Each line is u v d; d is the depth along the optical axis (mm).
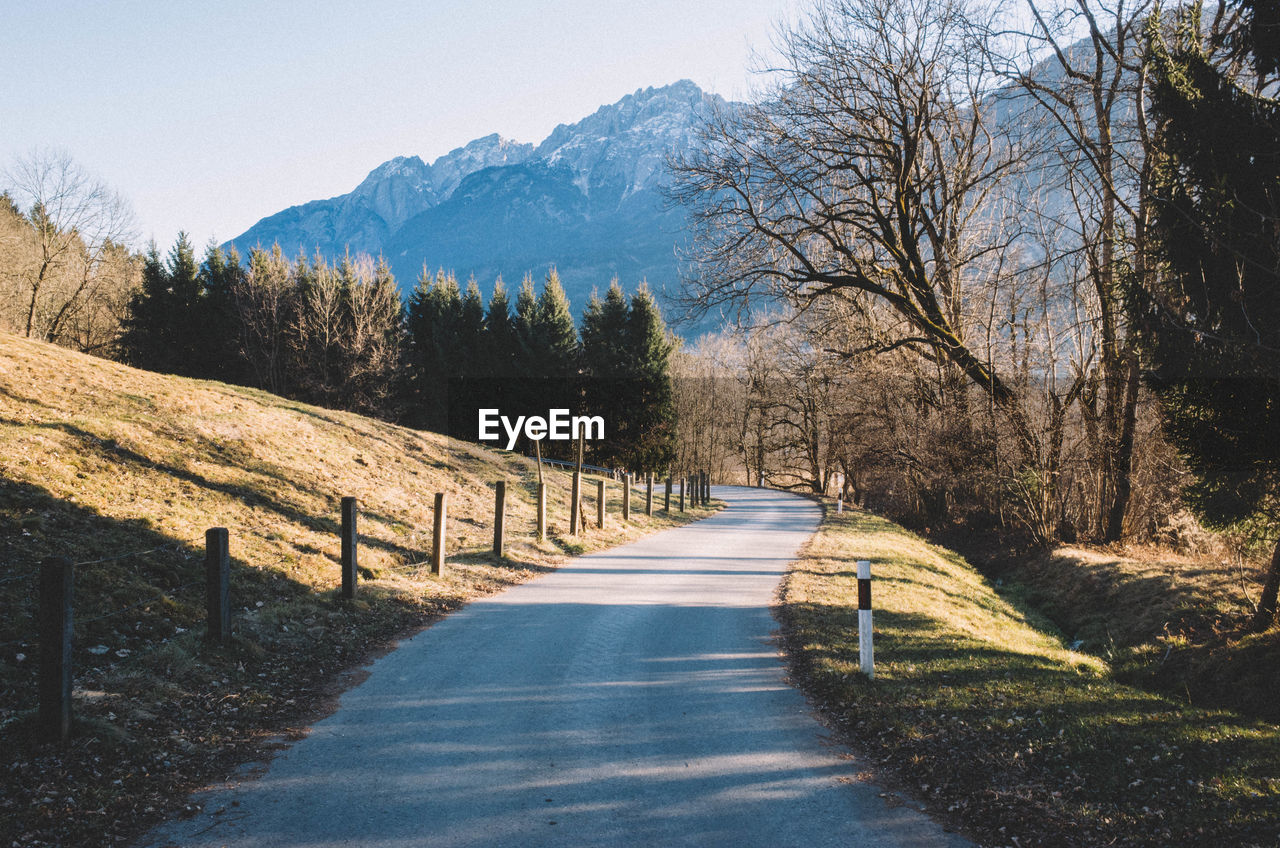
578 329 62125
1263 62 10602
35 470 10492
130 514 10258
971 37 19422
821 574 14477
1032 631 14469
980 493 27594
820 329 30484
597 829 4484
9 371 14797
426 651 8375
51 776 4688
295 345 50688
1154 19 13430
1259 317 9883
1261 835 4570
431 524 16000
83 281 46375
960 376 27031
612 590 12516
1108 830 4621
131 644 7152
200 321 53156
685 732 6172
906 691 7203
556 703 6789
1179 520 19062
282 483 14594
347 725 6102
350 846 4195
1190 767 5715
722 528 25297
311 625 8641
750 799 4957
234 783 4973
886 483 36344
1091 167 18516
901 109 24281
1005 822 4691
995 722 6355
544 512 16828
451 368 56500
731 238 25391
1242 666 10664
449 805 4734
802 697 7211
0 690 5652
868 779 5348
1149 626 13906
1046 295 20500
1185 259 10703
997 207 26078
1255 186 9898
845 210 26516
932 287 25891
